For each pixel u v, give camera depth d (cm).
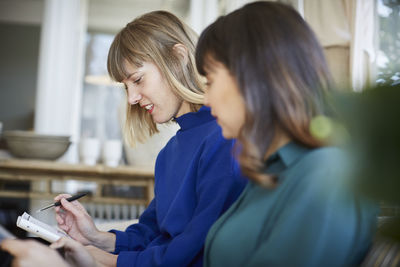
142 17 113
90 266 85
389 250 59
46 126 392
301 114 64
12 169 197
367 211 61
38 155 206
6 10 657
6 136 206
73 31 405
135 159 205
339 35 281
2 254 76
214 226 77
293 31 66
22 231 197
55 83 395
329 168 60
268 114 65
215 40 72
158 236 105
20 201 248
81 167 193
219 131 100
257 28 67
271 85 65
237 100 69
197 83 110
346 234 58
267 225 66
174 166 110
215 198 91
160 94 110
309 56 66
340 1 283
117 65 110
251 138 65
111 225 143
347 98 31
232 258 68
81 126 504
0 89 654
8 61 656
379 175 28
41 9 661
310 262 57
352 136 31
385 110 29
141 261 92
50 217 272
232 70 67
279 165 71
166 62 108
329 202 58
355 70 266
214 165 95
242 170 67
